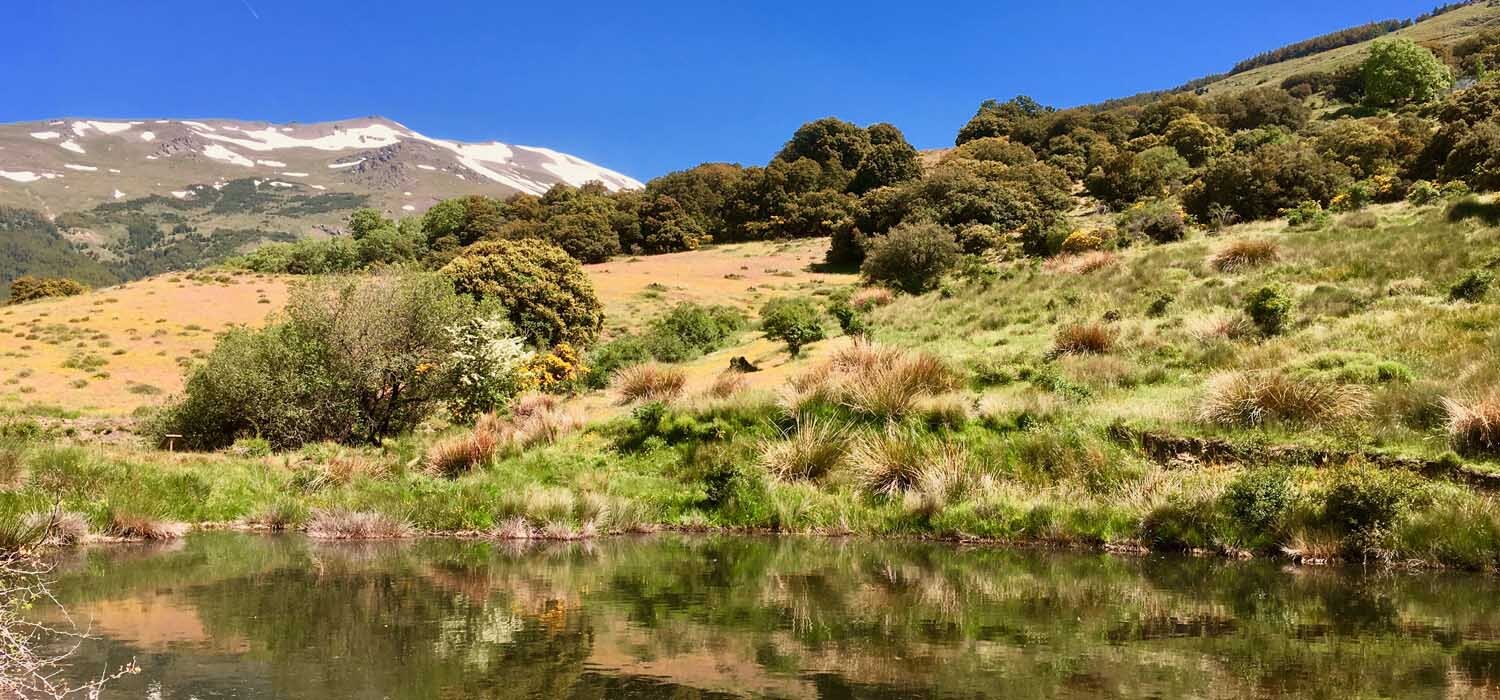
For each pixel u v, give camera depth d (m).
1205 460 9.57
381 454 14.09
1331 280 17.64
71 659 3.71
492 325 19.20
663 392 15.54
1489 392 9.30
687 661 3.70
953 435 10.73
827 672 3.54
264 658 3.73
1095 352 15.34
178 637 4.13
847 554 7.35
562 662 3.68
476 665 3.62
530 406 17.22
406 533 8.75
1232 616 4.75
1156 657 3.82
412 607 4.91
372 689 3.25
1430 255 17.50
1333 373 11.40
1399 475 8.05
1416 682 3.43
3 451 10.10
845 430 11.20
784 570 6.43
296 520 9.23
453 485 10.64
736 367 18.72
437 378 18.36
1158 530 7.82
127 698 3.12
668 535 8.84
